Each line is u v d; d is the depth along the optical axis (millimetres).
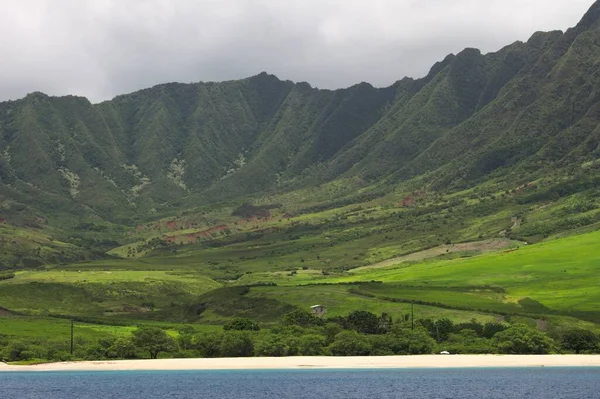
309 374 168875
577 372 165875
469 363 177625
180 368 176375
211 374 170875
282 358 187000
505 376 161750
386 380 158000
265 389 146875
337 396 136750
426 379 158625
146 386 153000
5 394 143375
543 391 139375
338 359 185625
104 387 152125
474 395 135750
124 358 193125
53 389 149750
